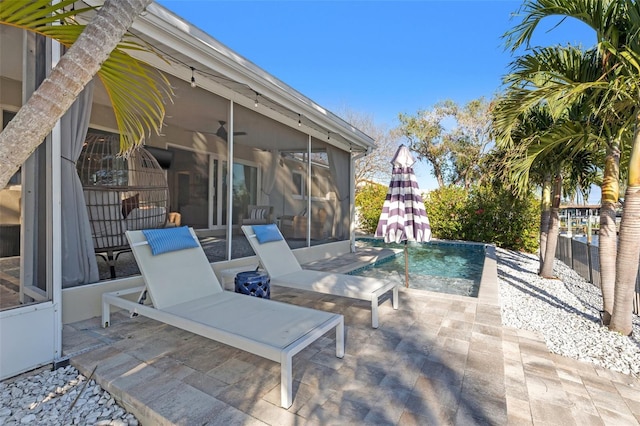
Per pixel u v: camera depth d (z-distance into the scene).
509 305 4.56
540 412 1.99
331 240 8.27
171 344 2.72
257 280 3.48
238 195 5.37
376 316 3.18
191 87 4.48
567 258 8.12
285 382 1.90
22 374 2.29
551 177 6.52
